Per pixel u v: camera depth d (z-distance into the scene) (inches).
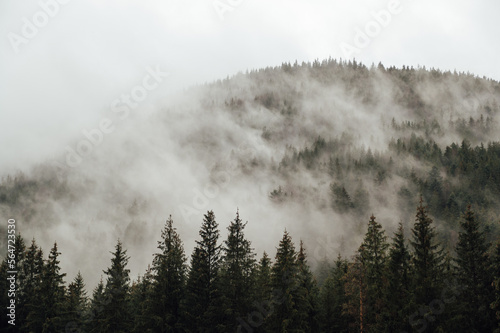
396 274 1174.3
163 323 1272.1
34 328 1408.7
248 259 1391.5
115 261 1407.5
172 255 1387.8
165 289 1339.8
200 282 1333.7
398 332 1092.5
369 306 1238.9
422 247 1189.1
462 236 1274.6
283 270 1274.6
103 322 1307.8
